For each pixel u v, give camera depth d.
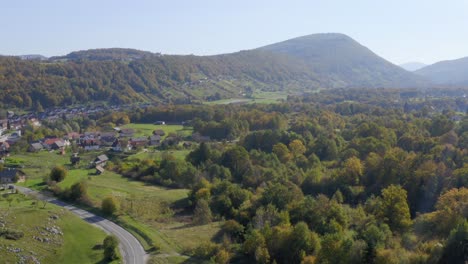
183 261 80.69
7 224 88.75
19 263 76.31
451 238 73.38
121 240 90.50
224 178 143.12
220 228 98.00
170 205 117.31
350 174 128.00
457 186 108.19
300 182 131.25
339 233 81.06
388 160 126.69
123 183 138.50
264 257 79.56
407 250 77.25
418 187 113.88
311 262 75.50
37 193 119.12
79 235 91.62
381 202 98.19
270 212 96.25
